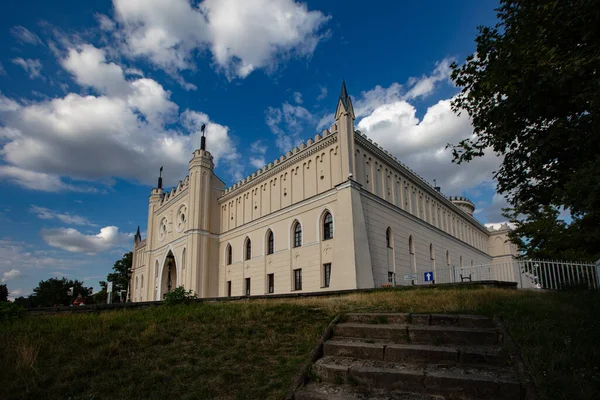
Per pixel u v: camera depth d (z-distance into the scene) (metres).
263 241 36.56
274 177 37.19
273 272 34.47
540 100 8.23
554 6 7.37
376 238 30.56
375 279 29.30
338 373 6.28
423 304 9.98
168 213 53.97
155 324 9.92
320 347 7.38
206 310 11.67
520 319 7.38
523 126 9.08
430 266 39.81
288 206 33.97
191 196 45.00
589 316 7.23
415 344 6.99
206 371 6.95
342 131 30.00
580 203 6.75
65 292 85.31
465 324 7.66
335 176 30.14
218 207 46.06
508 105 8.81
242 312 10.63
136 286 69.56
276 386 6.16
